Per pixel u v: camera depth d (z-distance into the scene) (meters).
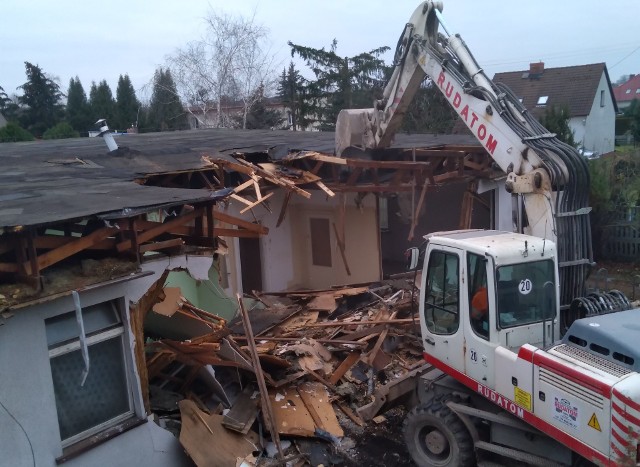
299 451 7.29
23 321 4.88
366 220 13.14
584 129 33.88
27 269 4.63
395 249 17.12
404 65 9.03
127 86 46.66
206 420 6.76
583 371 4.79
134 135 16.81
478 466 6.28
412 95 9.27
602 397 4.59
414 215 11.58
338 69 34.78
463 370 6.29
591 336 5.10
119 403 5.95
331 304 11.47
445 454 6.59
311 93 35.19
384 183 12.05
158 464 6.12
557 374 5.02
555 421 5.09
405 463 7.13
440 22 8.01
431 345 6.83
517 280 5.82
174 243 6.00
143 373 6.17
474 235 6.52
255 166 10.23
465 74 7.68
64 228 5.61
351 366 9.33
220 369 8.36
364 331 9.92
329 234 13.93
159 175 8.95
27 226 4.32
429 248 6.67
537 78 37.12
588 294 6.26
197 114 37.12
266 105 39.25
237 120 36.09
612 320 5.27
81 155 9.95
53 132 35.44
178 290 8.10
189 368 7.64
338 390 8.73
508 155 6.66
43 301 4.75
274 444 7.24
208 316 8.27
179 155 10.01
